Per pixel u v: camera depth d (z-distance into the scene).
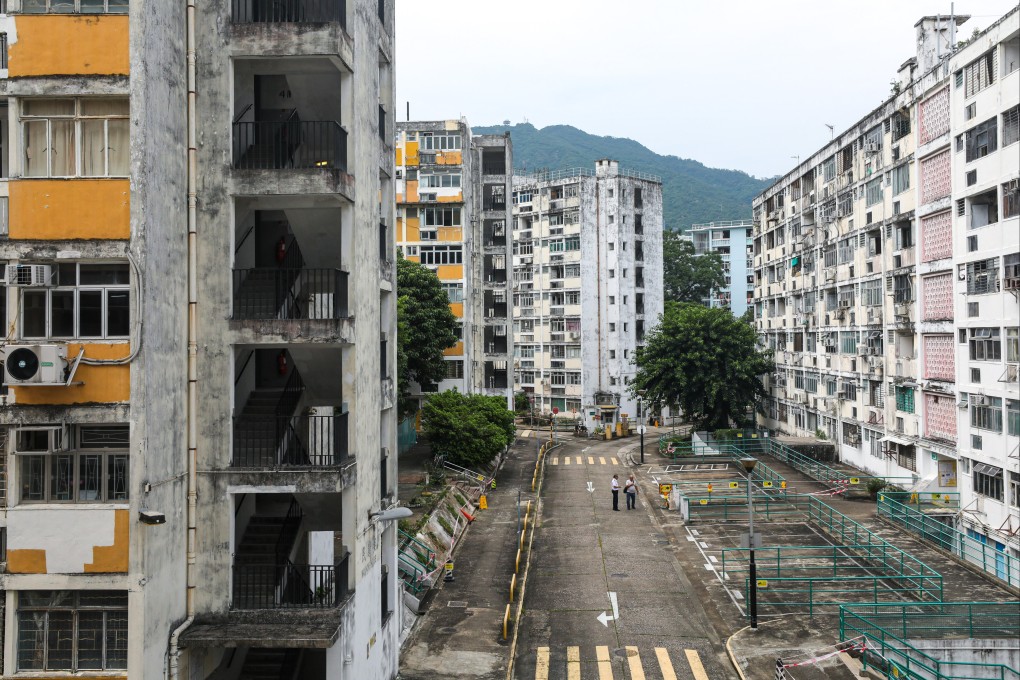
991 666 20.83
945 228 34.31
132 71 14.01
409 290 46.53
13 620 13.95
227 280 15.84
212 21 15.90
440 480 39.38
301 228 17.72
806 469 44.81
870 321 42.94
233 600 15.73
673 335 56.97
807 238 54.00
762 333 65.19
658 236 78.50
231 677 16.61
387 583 19.86
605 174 75.69
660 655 21.14
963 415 31.92
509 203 62.94
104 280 14.27
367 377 17.77
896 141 39.25
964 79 31.78
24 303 14.28
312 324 15.92
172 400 15.02
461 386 54.75
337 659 15.40
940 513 32.69
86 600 14.02
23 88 14.06
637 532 33.62
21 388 13.97
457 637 22.41
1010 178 28.31
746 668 20.16
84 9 14.14
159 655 14.33
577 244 76.44
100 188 14.09
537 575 27.86
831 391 49.84
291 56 15.88
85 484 14.20
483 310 62.25
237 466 15.79
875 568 27.73
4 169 14.42
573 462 53.94
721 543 31.53
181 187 15.52
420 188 55.34
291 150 17.19
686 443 55.91
